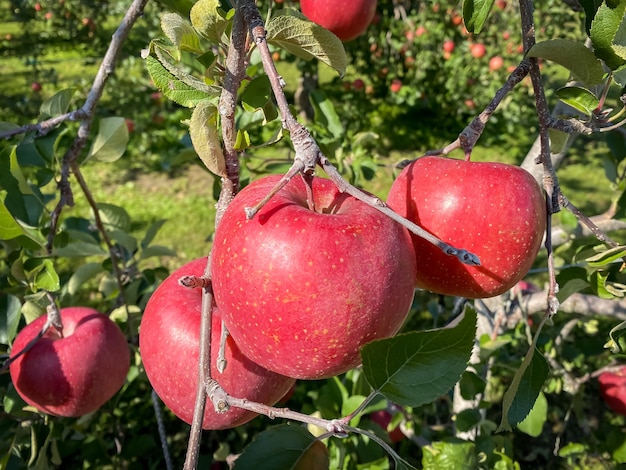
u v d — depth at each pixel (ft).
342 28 6.84
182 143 8.86
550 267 3.74
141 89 27.07
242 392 3.92
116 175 23.35
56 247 6.07
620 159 7.40
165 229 19.34
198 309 4.04
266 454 3.64
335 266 2.87
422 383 3.07
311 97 8.84
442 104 27.37
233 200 3.31
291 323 2.95
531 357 3.66
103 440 9.56
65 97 6.17
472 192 3.69
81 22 33.24
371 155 9.95
